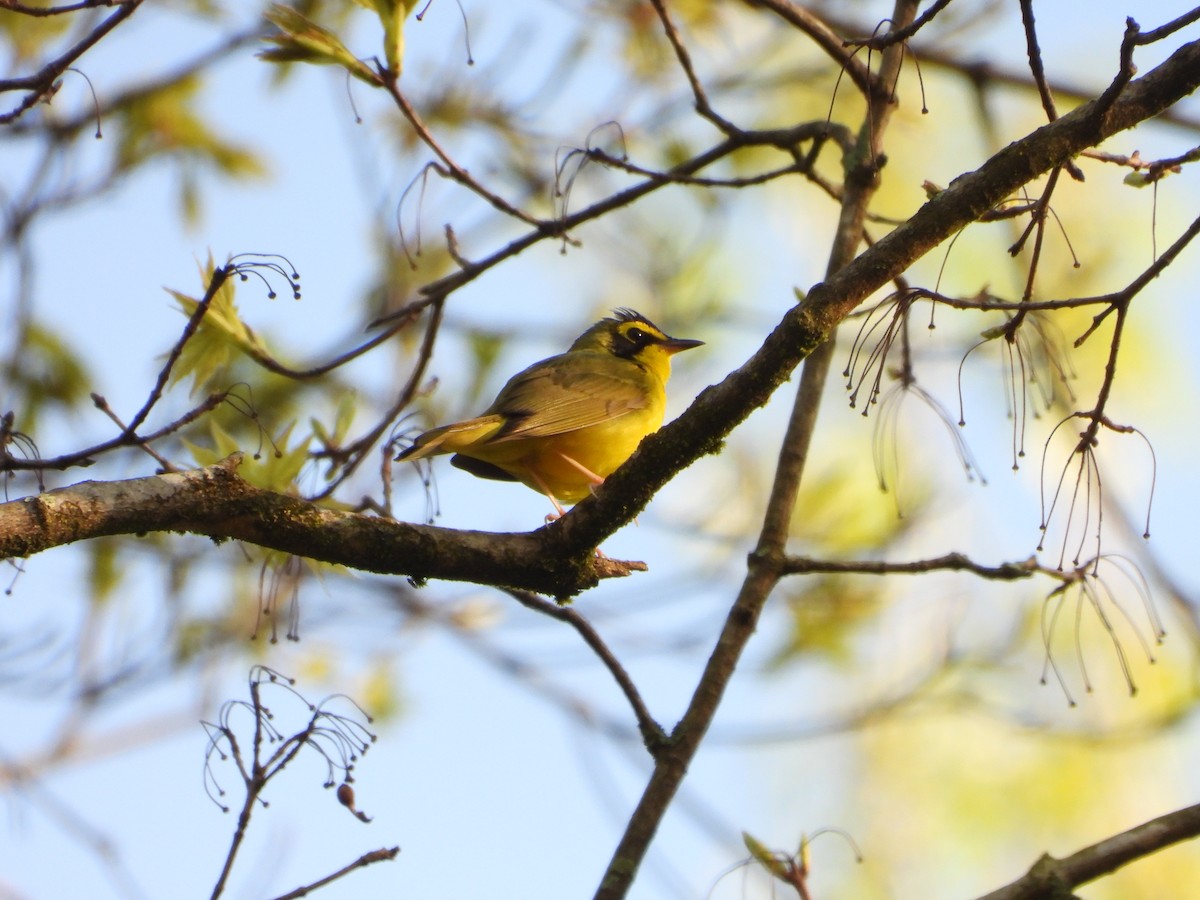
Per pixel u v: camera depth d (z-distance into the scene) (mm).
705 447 7367
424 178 9930
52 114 12539
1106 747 13758
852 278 6887
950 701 11695
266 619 13211
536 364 12438
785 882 7668
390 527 7332
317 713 6914
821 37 9781
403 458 9844
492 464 11773
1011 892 6621
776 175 10211
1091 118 6566
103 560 12766
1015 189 6746
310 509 7125
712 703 8266
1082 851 6727
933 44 12242
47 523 6270
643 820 7820
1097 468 7980
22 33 12391
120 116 12664
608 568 7949
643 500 7535
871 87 9836
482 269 10359
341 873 6828
